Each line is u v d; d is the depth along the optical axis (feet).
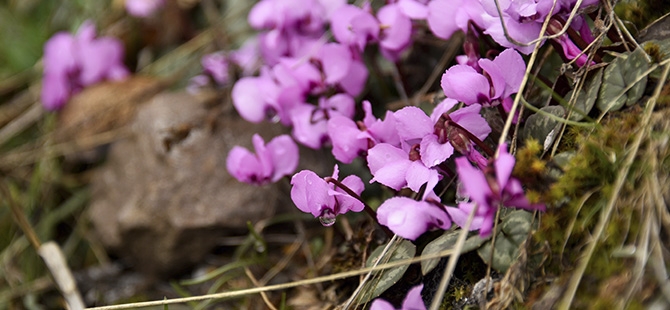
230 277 1.29
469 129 1.03
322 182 1.02
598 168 0.97
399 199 0.99
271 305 1.18
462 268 1.04
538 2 1.02
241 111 1.28
